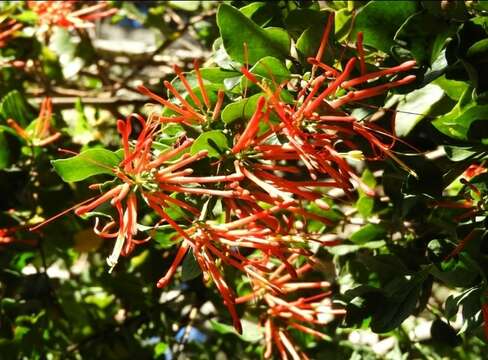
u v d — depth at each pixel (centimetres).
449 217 43
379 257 42
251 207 36
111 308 66
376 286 42
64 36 70
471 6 39
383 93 38
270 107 35
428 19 37
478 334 40
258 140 35
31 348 59
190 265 38
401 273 41
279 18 42
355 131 36
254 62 38
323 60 38
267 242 35
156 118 38
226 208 36
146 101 70
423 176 39
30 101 69
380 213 50
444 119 40
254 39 38
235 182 33
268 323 48
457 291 45
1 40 64
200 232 35
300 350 52
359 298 40
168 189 34
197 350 66
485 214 39
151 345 64
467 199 41
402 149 43
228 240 35
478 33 37
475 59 36
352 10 44
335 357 57
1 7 69
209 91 38
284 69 36
